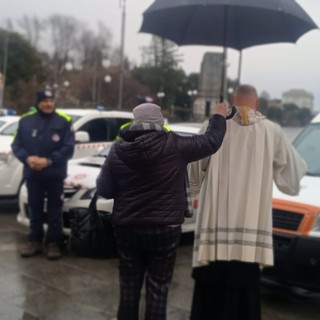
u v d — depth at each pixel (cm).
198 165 360
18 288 495
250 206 345
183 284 533
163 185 325
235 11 429
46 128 584
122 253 348
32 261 583
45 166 577
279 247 451
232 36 454
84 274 545
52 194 590
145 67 5900
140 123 324
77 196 599
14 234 710
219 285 356
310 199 459
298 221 450
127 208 329
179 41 471
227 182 349
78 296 481
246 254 342
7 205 936
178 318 442
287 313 470
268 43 448
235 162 350
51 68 6612
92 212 452
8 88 5178
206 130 340
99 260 597
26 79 5994
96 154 768
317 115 632
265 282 545
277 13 397
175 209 330
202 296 364
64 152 584
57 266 568
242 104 355
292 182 356
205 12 436
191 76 5888
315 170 527
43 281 518
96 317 434
